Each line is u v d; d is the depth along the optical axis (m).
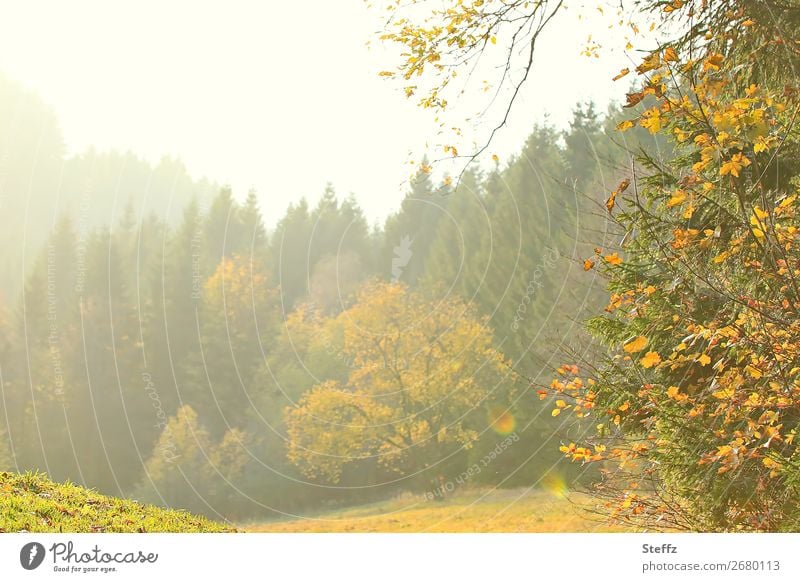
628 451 6.44
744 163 4.95
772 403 5.06
